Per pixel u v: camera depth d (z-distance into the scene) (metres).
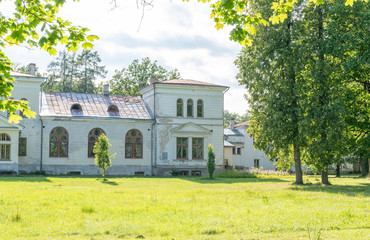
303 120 31.58
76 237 10.18
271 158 35.66
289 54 32.56
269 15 32.97
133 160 48.38
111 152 47.53
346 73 32.31
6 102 8.82
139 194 21.16
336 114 31.09
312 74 32.28
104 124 47.38
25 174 43.12
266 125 33.69
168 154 49.50
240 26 9.04
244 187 28.91
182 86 50.41
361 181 39.25
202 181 36.72
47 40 8.27
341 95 32.09
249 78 34.97
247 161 67.75
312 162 34.06
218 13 9.02
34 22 8.20
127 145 48.44
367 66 32.56
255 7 34.03
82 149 46.22
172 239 9.84
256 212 14.19
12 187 24.78
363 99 36.44
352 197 20.67
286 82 33.28
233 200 18.52
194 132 50.47
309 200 18.89
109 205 16.19
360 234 10.20
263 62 33.91
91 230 10.95
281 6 9.13
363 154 37.50
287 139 33.59
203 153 50.75
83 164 46.12
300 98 32.81
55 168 45.09
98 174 46.59
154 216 13.30
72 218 12.97
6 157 41.69
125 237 10.23
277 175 52.50
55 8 8.32
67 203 16.73
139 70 76.94
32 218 12.92
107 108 49.50
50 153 45.09
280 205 16.55
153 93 50.28
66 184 29.36
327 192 24.28
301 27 33.16
